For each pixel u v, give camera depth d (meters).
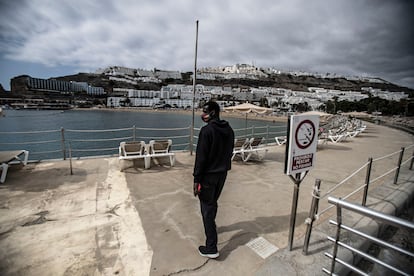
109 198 3.89
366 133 17.31
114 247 2.56
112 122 52.78
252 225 3.11
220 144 2.26
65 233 2.83
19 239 2.68
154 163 6.14
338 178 5.52
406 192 4.19
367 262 2.66
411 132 17.31
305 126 2.17
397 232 3.34
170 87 186.38
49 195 3.95
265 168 6.14
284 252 2.41
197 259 2.38
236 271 2.21
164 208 3.56
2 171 4.60
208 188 2.29
